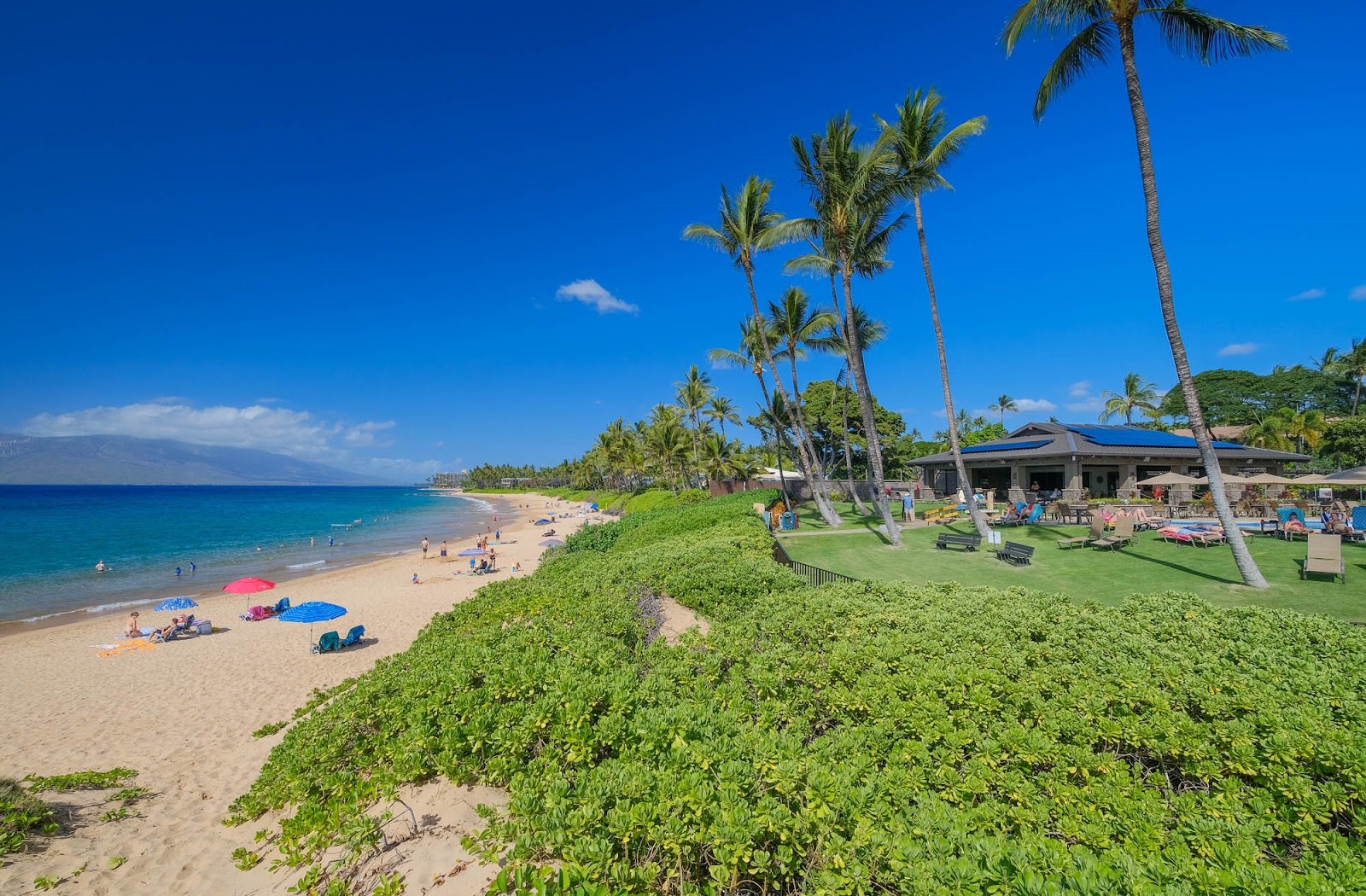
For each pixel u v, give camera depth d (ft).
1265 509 79.41
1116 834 14.20
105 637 70.18
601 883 12.57
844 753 17.90
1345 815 14.69
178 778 33.86
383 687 26.12
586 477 398.42
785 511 106.63
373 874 18.45
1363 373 199.41
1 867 21.54
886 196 68.54
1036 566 55.98
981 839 13.15
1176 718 18.39
